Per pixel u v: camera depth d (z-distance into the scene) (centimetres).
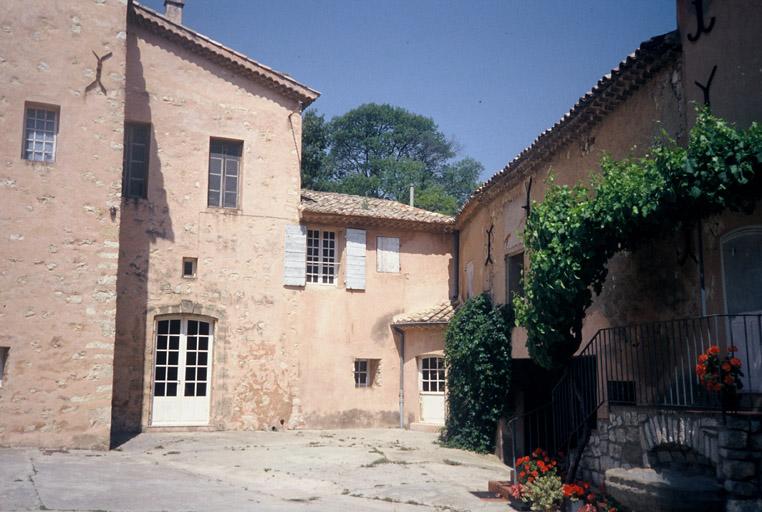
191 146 1748
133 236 1659
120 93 1466
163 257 1689
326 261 1936
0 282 1341
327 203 1977
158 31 1728
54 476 1063
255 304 1786
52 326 1369
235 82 1819
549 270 942
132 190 1692
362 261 1942
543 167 1355
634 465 892
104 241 1423
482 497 1050
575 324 984
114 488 1000
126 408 1611
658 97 981
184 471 1199
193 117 1759
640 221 873
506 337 1534
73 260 1395
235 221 1783
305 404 1823
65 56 1431
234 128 1805
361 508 947
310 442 1571
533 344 1016
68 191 1406
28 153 1406
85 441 1373
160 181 1705
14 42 1398
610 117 1107
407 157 4638
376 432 1812
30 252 1367
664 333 932
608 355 1062
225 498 971
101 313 1407
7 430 1320
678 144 929
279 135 1861
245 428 1741
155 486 1034
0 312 1335
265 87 1853
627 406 914
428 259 2034
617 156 1079
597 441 997
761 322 787
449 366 1722
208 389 1723
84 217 1412
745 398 802
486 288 1697
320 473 1216
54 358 1364
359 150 4600
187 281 1708
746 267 810
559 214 962
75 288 1392
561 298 957
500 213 1605
